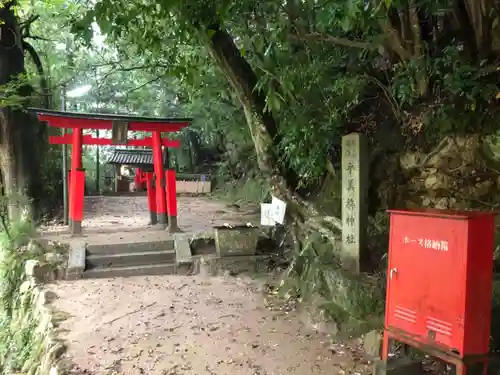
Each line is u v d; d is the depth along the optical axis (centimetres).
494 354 398
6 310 890
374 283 550
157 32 714
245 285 799
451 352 331
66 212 1236
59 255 899
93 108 2248
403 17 548
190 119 1084
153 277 860
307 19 587
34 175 1291
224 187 2128
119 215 1511
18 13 1223
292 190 774
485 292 332
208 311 654
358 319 537
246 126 1120
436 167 577
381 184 679
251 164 1705
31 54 1370
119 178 2517
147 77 1719
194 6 566
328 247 702
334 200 734
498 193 520
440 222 342
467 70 496
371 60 677
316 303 607
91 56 1723
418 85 566
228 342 536
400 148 649
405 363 388
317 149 696
